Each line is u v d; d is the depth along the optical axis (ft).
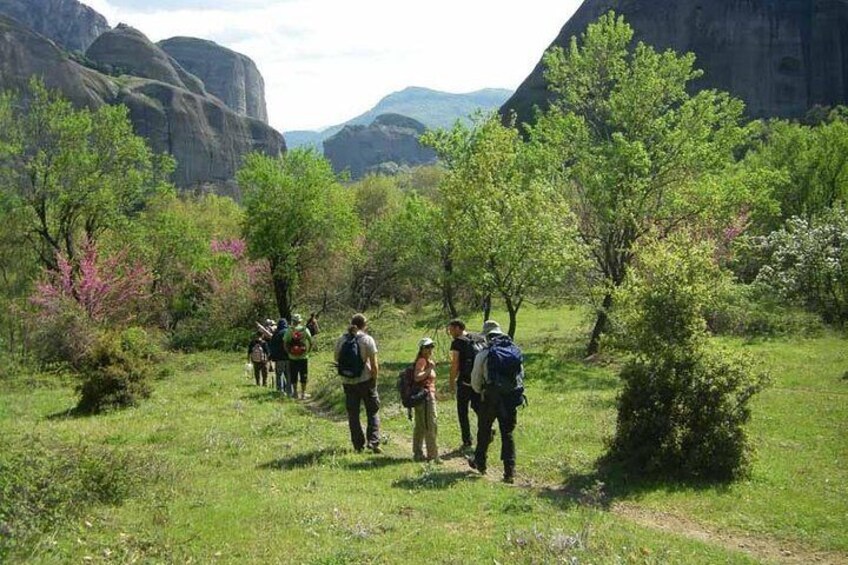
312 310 156.04
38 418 60.80
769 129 210.59
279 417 52.75
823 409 50.67
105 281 121.60
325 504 28.84
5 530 21.13
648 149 86.22
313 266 145.07
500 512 29.04
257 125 530.27
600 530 26.89
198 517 26.91
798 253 102.12
